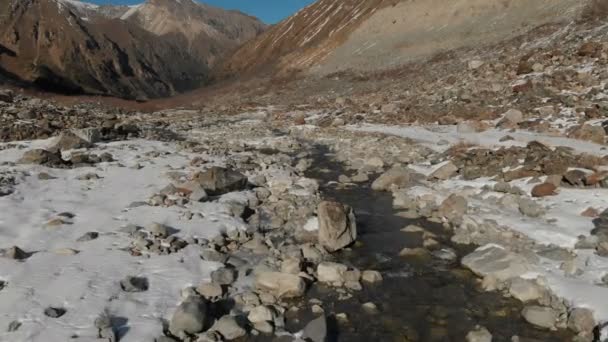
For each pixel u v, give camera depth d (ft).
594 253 26.58
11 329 19.72
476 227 32.30
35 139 61.21
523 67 82.89
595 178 36.83
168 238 29.53
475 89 81.25
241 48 334.24
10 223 30.60
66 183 40.68
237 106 135.74
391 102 93.35
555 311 22.57
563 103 64.54
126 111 127.75
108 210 34.47
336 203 32.04
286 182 44.73
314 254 29.32
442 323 22.71
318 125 83.30
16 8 565.12
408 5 191.01
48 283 23.39
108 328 20.26
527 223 31.63
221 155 58.23
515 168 42.27
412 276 27.35
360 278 26.84
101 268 25.46
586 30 106.42
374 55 170.71
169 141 68.64
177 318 21.40
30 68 417.49
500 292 25.16
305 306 24.11
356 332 22.11
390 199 41.45
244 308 23.54
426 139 61.67
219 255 28.27
